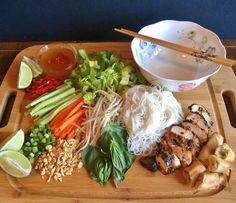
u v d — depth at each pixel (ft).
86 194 0.97
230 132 1.08
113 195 0.96
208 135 1.05
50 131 1.11
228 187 0.95
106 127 1.08
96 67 1.21
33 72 1.27
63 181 0.99
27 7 1.38
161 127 1.08
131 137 1.07
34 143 1.07
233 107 1.18
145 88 1.15
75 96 1.18
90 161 1.03
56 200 0.95
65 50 1.31
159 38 1.26
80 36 1.50
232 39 1.42
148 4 1.35
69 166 1.02
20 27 1.46
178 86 1.11
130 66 1.22
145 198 0.95
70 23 1.44
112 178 0.99
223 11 1.36
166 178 0.98
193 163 0.98
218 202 0.93
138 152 1.05
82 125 1.13
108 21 1.43
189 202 0.93
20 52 1.37
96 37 1.50
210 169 0.95
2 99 1.22
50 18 1.42
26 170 0.98
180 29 1.25
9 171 0.99
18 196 0.96
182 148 0.99
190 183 0.97
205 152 1.00
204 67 1.19
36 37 1.51
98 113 1.14
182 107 1.16
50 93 1.18
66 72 1.24
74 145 1.07
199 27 1.22
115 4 1.36
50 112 1.16
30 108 1.16
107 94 1.17
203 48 1.22
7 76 1.28
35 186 0.98
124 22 1.43
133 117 1.08
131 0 1.34
